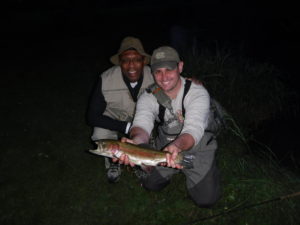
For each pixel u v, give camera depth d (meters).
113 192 3.59
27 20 16.75
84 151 4.39
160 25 14.52
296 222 3.09
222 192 3.47
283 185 3.51
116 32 13.16
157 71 2.65
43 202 3.47
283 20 12.76
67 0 20.42
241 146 4.37
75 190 3.65
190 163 2.45
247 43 10.09
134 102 3.49
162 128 3.09
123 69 3.17
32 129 5.05
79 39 11.93
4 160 4.23
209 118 3.00
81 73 7.73
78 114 5.52
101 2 21.44
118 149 2.38
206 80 5.56
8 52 10.22
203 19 15.47
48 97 6.31
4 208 3.39
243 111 5.25
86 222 3.21
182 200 3.42
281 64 7.89
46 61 8.98
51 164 4.13
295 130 4.82
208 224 3.10
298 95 5.91
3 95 6.49
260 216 3.15
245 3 17.72
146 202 3.42
